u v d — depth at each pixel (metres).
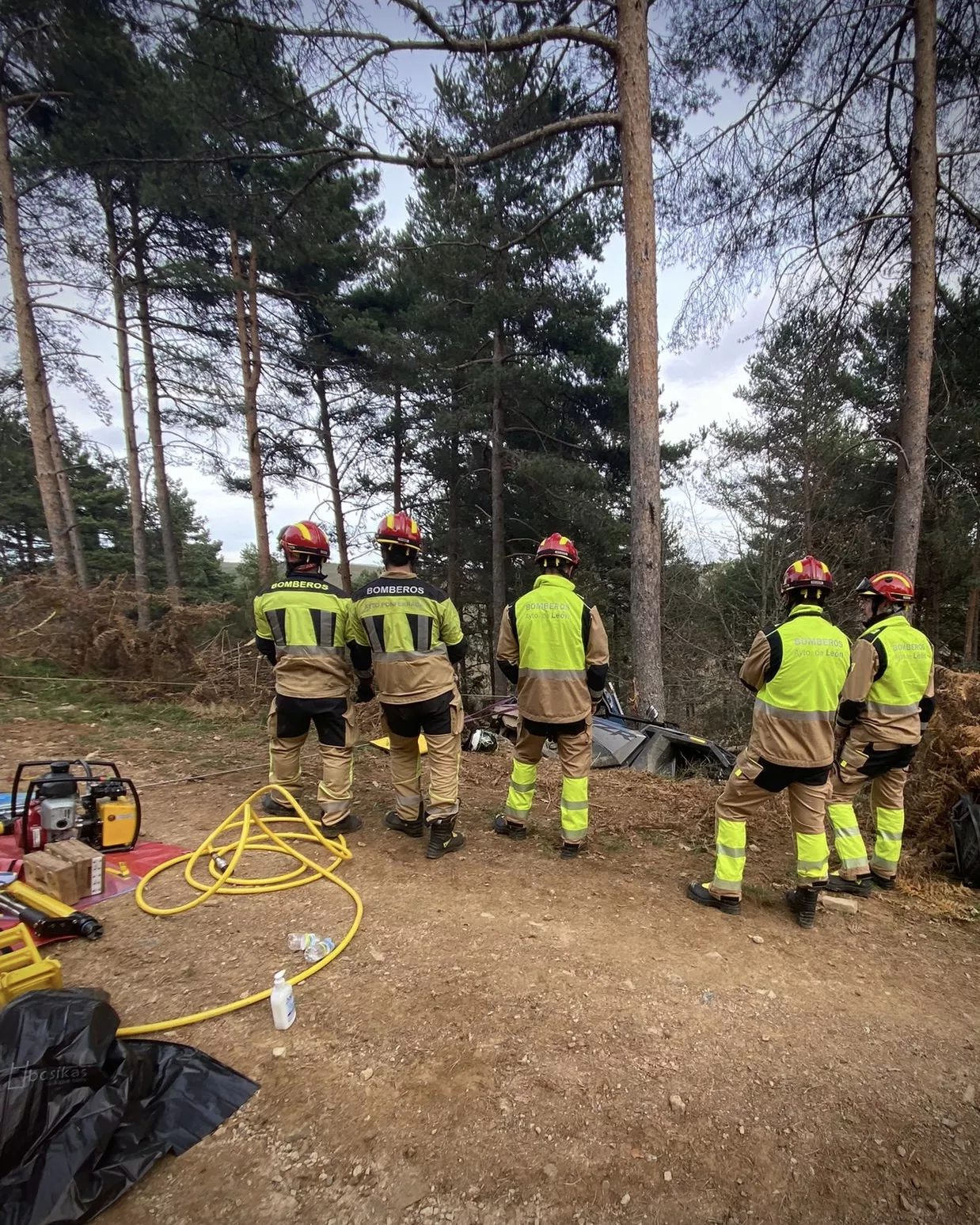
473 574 22.14
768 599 15.23
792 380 13.57
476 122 10.30
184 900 3.31
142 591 9.65
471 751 7.09
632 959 3.06
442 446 19.62
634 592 8.68
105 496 28.30
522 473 16.41
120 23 9.34
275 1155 1.89
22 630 8.95
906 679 3.89
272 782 4.61
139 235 16.36
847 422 13.96
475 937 3.14
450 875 3.80
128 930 3.03
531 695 4.09
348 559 22.81
